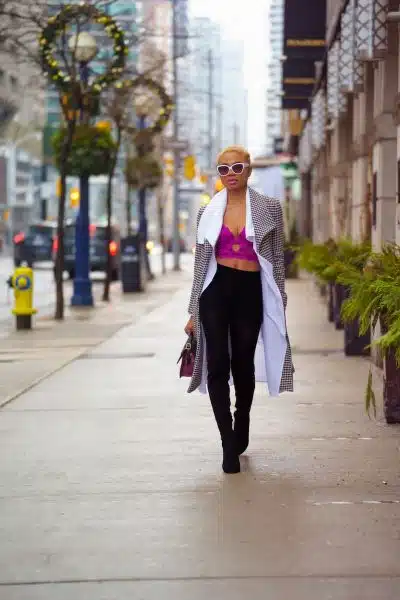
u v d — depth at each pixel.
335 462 8.38
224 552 6.14
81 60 23.62
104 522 6.80
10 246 97.69
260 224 7.98
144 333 19.52
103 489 7.64
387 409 9.92
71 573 5.83
